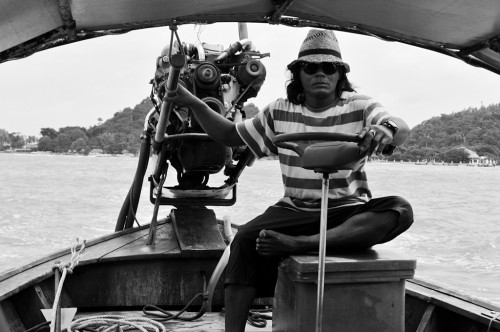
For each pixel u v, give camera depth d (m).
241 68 3.80
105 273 3.47
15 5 2.22
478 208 18.83
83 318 3.09
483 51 2.86
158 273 3.54
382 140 1.85
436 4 2.43
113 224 14.28
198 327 3.15
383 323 2.08
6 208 16.98
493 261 10.02
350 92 2.39
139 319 3.08
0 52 2.69
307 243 2.14
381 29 2.85
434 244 11.66
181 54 2.46
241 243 2.31
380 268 2.04
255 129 2.48
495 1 2.29
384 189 26.38
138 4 2.40
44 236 12.41
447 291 3.02
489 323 2.56
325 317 2.03
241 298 2.28
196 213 3.97
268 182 25.69
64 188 25.30
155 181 3.91
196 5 2.50
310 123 2.33
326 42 2.29
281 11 2.67
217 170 3.96
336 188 2.29
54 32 2.62
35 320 3.18
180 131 3.83
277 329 2.30
